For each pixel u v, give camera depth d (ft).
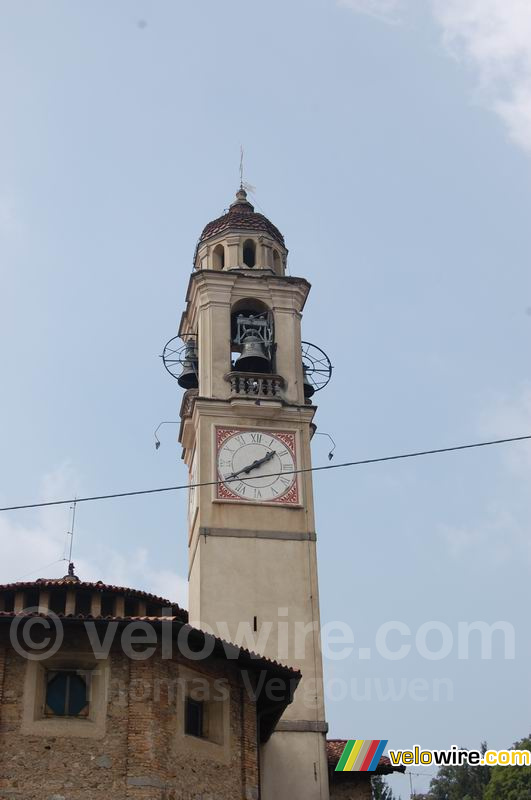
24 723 87.20
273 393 146.41
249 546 135.74
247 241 162.91
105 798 85.56
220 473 140.05
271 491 139.95
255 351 148.36
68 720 88.22
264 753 122.31
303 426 145.18
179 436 155.84
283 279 155.43
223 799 93.86
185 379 156.76
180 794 89.40
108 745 87.76
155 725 89.25
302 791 120.78
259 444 142.72
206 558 134.31
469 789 250.57
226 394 146.20
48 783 85.40
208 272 153.79
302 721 124.77
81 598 102.47
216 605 131.34
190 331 163.84
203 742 94.12
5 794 84.33
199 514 137.08
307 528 138.21
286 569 135.03
